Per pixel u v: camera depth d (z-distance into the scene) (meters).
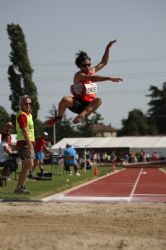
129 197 12.97
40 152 21.62
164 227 7.94
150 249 6.44
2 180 16.02
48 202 11.27
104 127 153.38
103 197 12.92
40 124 57.69
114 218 8.80
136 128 141.25
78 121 8.46
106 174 29.73
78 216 9.02
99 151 78.00
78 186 17.52
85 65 8.89
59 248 6.46
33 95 58.34
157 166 46.81
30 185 17.25
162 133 146.12
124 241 6.75
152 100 148.88
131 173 31.12
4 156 15.86
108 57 9.53
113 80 8.30
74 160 26.53
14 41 59.00
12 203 10.93
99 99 8.71
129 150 76.75
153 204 10.80
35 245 6.60
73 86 8.64
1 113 69.50
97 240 6.82
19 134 12.55
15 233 7.27
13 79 58.91
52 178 22.59
